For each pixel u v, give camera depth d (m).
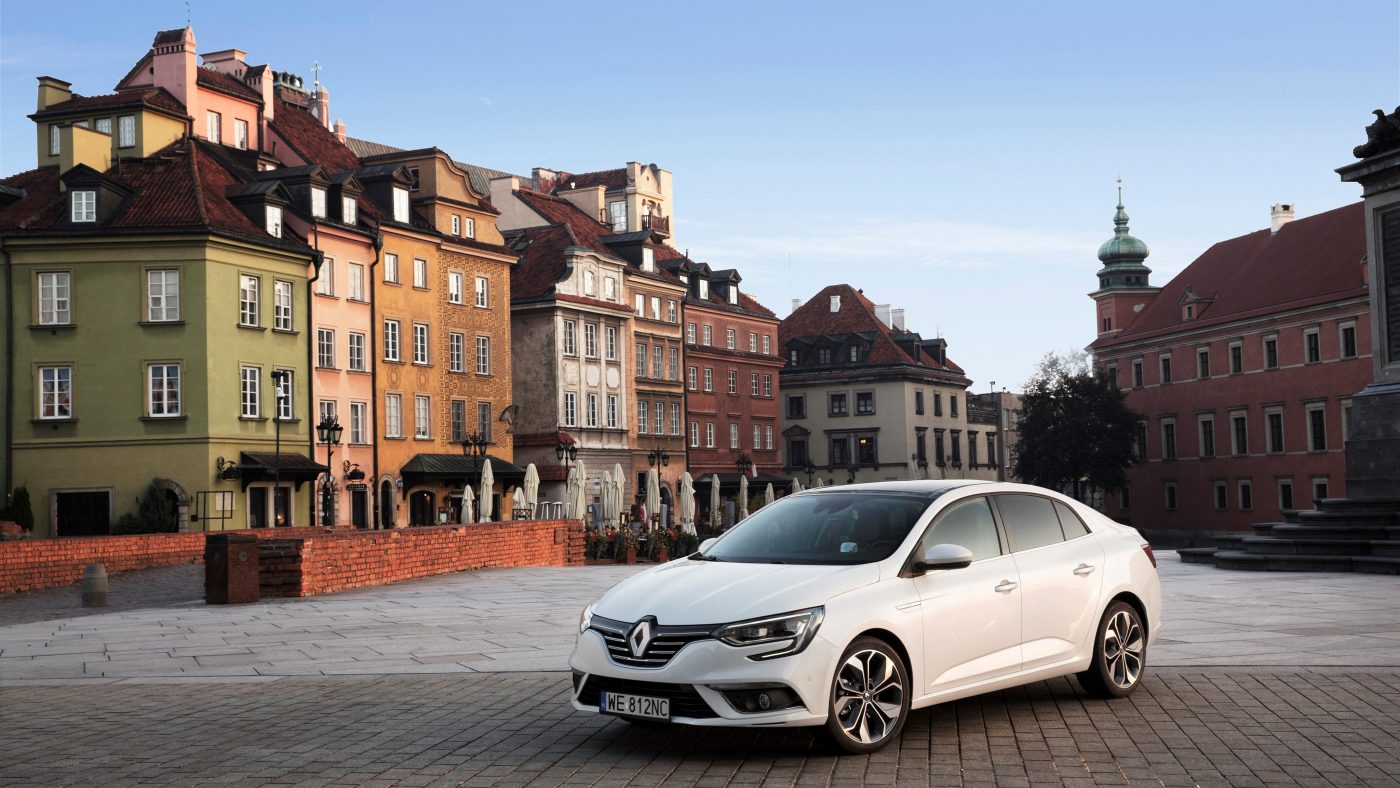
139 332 50.59
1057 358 95.88
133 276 50.69
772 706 8.43
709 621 8.52
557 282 73.56
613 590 9.43
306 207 57.09
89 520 50.38
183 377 50.56
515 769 8.54
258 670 13.65
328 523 55.88
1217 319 87.75
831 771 8.23
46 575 29.81
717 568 9.36
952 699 9.29
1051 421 93.62
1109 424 94.25
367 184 62.88
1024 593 9.84
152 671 13.88
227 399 51.59
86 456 50.34
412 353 63.12
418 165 66.44
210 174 55.19
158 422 50.38
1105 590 10.49
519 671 12.98
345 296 58.72
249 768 8.75
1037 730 9.38
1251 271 89.19
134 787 8.26
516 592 23.14
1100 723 9.58
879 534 9.52
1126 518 100.25
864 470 108.62
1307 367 79.56
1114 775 8.01
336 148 67.38
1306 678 11.36
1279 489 82.19
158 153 55.75
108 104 55.75
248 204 54.16
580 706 8.98
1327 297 77.06
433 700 11.34
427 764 8.74
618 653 8.77
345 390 58.38
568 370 74.00
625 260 83.75
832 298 114.88
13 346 50.44
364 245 60.06
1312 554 25.70
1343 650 13.12
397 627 17.39
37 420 50.31
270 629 17.55
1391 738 8.89
